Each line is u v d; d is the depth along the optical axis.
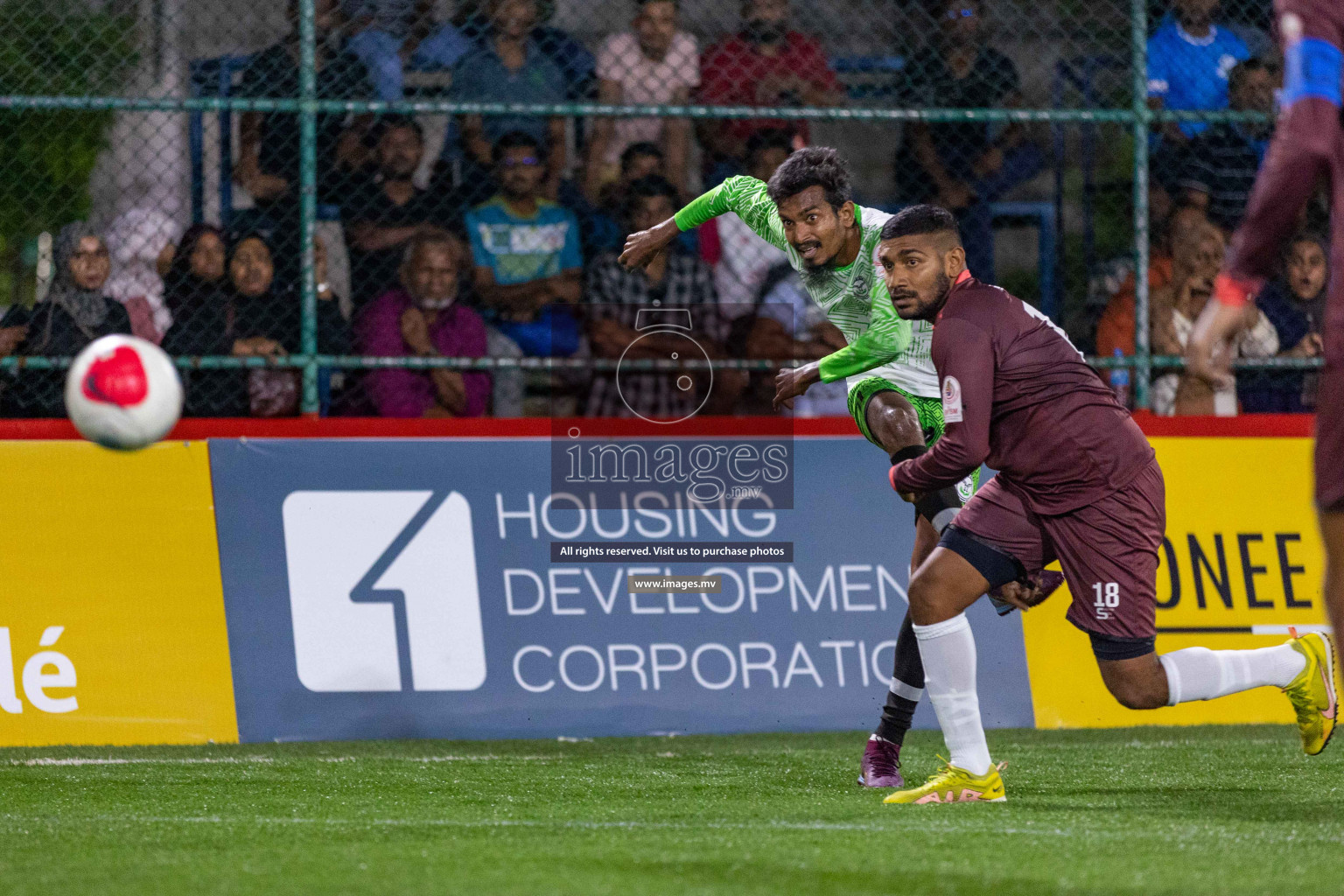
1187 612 19.77
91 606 18.70
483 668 19.14
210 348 21.02
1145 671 13.09
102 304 21.08
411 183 22.38
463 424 19.62
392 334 21.91
